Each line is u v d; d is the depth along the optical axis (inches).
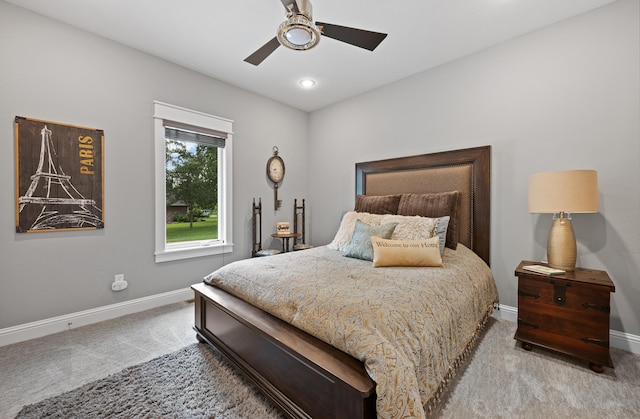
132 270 102.3
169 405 55.4
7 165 79.0
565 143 85.7
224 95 128.3
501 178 98.0
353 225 110.1
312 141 166.1
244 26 89.4
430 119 115.9
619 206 77.6
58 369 67.7
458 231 104.7
